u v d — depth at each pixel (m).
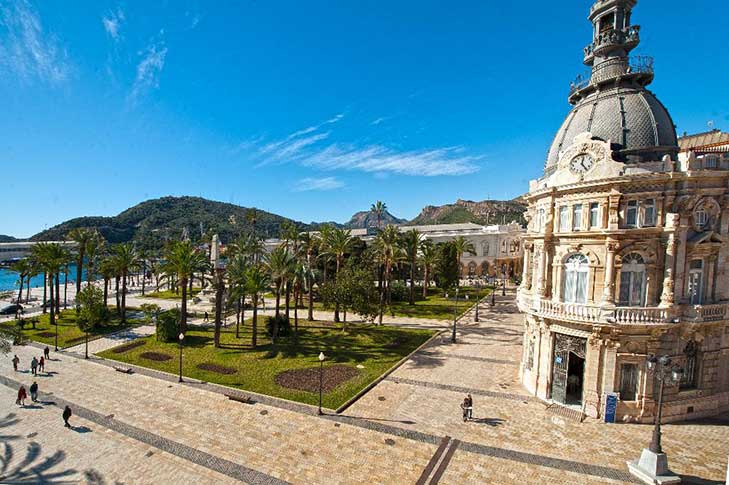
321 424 23.50
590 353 24.09
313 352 38.94
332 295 48.25
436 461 19.50
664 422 23.50
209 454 20.23
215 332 40.94
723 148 30.52
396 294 68.69
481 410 25.33
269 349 40.09
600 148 23.91
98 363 35.88
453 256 71.38
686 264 23.16
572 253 25.28
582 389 26.17
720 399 24.59
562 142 27.45
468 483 17.70
